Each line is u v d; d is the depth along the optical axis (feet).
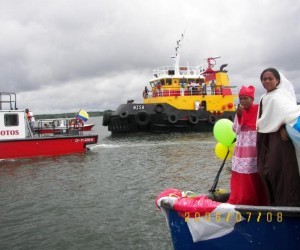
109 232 27.50
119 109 108.17
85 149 73.26
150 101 117.70
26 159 65.77
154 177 47.03
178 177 46.29
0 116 65.57
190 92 113.19
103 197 37.73
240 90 17.19
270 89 15.34
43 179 48.47
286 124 14.60
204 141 85.76
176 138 95.09
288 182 15.19
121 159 63.98
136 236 26.48
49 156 68.69
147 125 107.45
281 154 15.20
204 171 49.26
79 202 36.11
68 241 26.08
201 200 16.03
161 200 16.71
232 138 19.33
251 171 17.10
